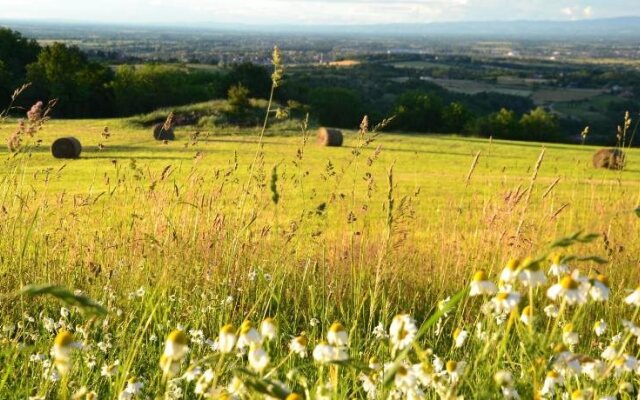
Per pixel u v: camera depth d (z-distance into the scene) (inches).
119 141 1487.5
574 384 131.0
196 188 307.0
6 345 166.9
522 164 1290.6
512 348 137.5
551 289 89.3
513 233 296.0
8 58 2965.1
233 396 83.1
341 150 1381.6
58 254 262.8
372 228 364.2
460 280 291.0
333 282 255.3
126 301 200.4
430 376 98.5
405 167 1152.8
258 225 306.5
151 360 170.4
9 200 301.4
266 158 1134.4
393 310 245.9
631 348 152.0
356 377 120.0
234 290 247.8
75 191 680.4
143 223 284.7
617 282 280.8
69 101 2694.4
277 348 150.3
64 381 93.5
